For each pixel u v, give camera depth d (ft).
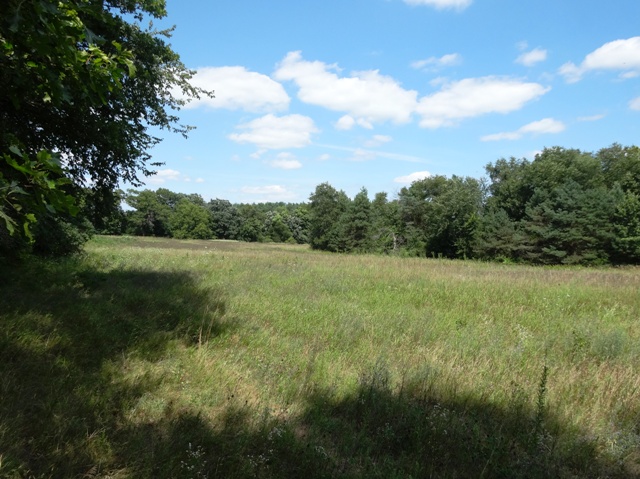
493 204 156.35
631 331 24.97
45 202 6.17
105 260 48.73
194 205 304.71
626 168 144.66
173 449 10.75
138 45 27.71
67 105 20.06
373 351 20.04
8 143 7.23
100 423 11.53
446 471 10.69
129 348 17.75
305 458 10.64
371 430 12.84
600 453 11.98
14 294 23.17
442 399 14.71
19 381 13.15
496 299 34.06
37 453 9.96
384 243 169.68
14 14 6.48
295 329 23.49
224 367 16.70
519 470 10.64
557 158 158.40
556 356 20.29
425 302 32.73
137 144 31.19
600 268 89.86
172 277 38.29
